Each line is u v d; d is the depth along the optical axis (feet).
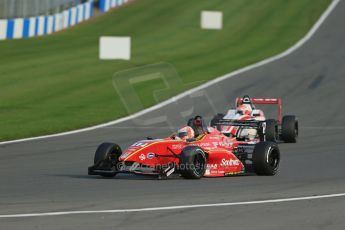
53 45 479.00
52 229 110.93
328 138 244.83
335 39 501.56
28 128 256.73
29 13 511.40
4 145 224.33
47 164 189.88
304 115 297.33
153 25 557.33
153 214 122.31
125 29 542.98
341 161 197.98
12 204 132.26
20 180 163.02
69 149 217.15
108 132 252.62
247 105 226.79
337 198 138.82
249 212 124.57
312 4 628.28
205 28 551.59
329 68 408.05
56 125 263.90
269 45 490.49
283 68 410.31
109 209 126.62
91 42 492.54
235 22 573.33
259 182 160.76
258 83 370.12
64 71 393.91
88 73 390.21
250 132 205.46
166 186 152.97
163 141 164.45
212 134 174.60
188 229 111.65
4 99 321.93
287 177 169.68
